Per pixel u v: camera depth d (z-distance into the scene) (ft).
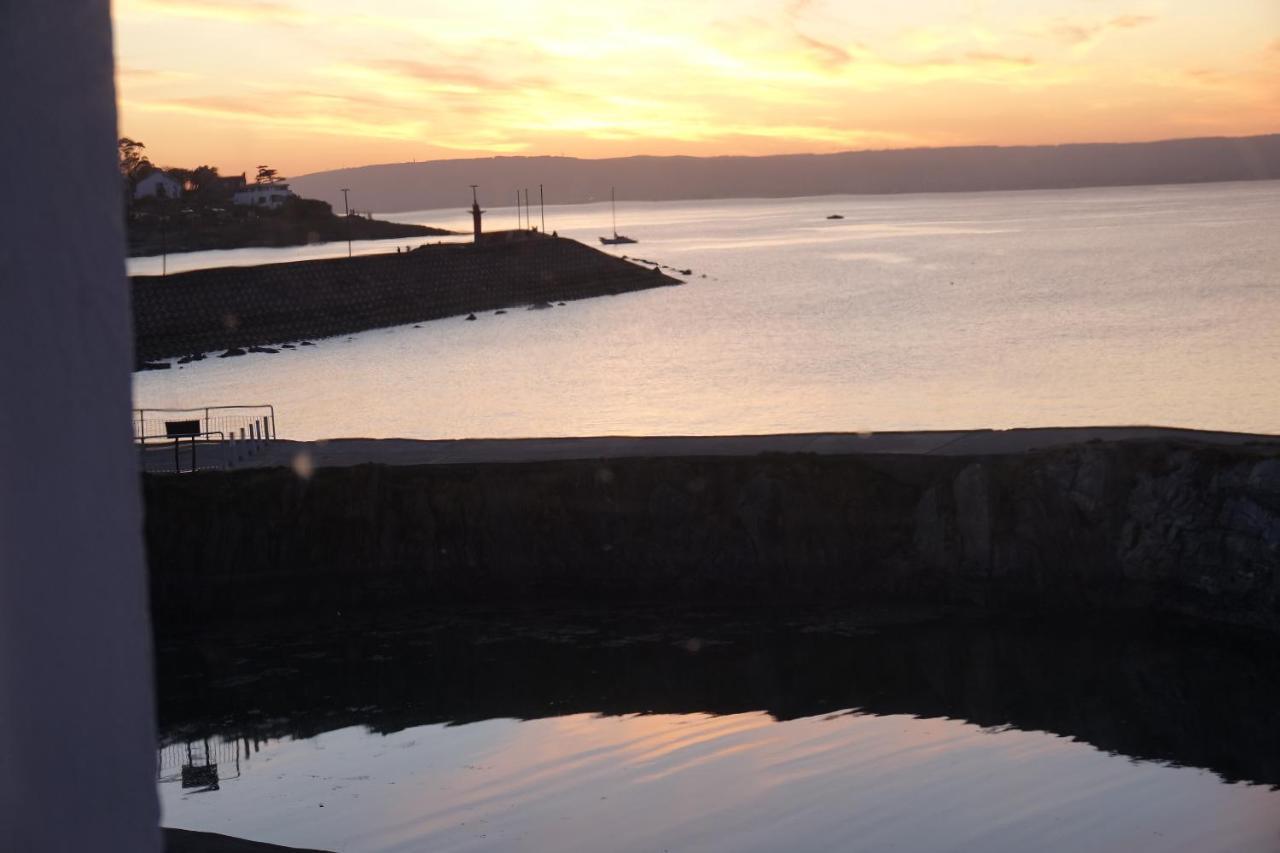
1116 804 50.01
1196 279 380.99
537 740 60.23
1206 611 73.77
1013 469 80.18
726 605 81.15
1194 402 165.48
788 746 58.13
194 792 55.67
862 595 80.74
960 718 61.05
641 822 49.65
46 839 5.29
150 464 91.61
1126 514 77.30
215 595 83.25
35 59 5.15
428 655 74.33
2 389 5.07
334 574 84.38
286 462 90.84
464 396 203.62
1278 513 72.33
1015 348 234.99
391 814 51.93
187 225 578.25
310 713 65.98
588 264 414.41
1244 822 47.14
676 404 186.60
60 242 5.29
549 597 83.66
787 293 393.50
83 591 5.44
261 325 289.33
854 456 83.87
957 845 46.09
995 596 78.18
